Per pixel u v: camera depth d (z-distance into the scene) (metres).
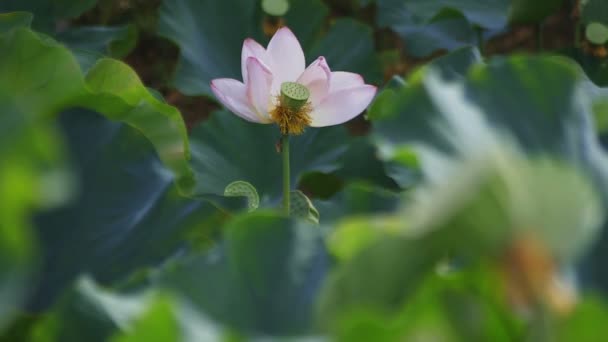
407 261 1.64
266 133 3.50
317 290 2.35
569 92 2.42
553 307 1.63
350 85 2.97
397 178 2.85
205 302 2.33
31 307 2.52
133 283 2.38
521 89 2.42
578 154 2.39
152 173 2.62
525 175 1.55
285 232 2.37
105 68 2.98
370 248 1.67
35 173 1.61
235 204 2.78
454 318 1.92
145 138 2.63
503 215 1.53
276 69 2.96
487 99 2.42
